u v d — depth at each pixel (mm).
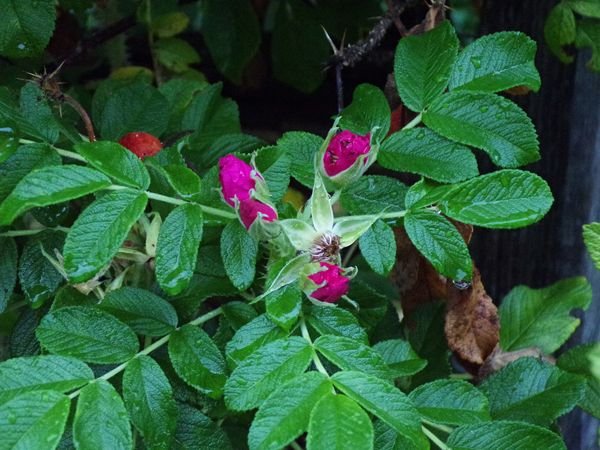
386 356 386
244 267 351
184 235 338
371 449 276
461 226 437
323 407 286
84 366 318
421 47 401
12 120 379
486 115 380
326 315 349
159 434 328
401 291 480
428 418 344
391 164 382
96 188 330
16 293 438
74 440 296
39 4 423
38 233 394
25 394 300
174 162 394
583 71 528
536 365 414
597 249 389
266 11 716
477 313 463
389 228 366
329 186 359
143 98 457
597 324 569
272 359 317
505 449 335
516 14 543
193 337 351
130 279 377
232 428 416
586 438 577
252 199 337
